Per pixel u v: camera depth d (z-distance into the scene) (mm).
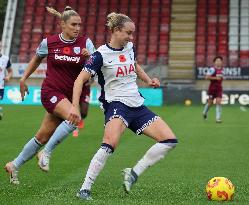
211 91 37188
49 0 69938
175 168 18031
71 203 11984
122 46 12656
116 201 12250
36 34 67188
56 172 16984
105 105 12773
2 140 25797
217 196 12461
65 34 14320
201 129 31953
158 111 46750
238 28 65875
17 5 69062
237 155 21438
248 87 57094
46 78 14453
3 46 65125
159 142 12602
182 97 55250
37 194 13203
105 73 12656
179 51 64500
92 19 68500
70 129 14211
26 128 31625
